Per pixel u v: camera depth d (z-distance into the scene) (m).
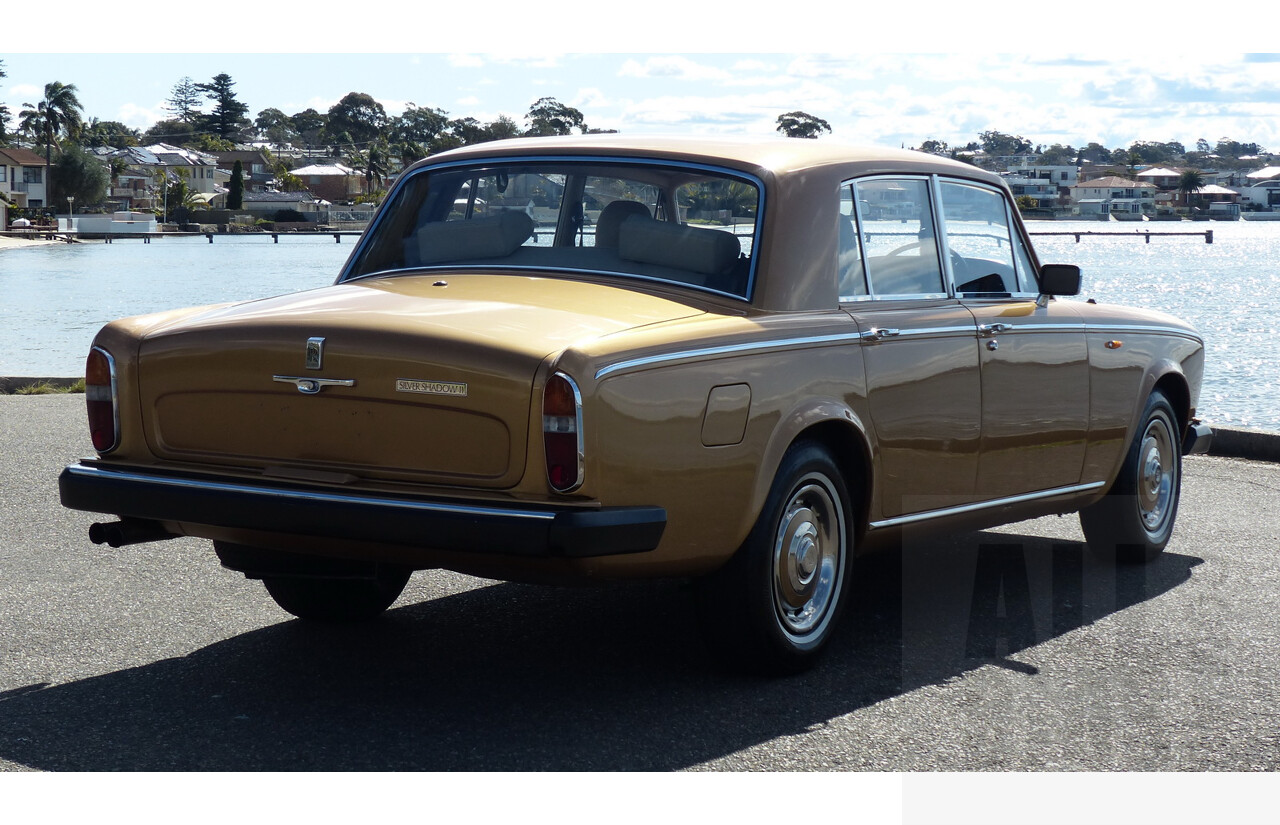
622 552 3.68
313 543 3.91
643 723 3.95
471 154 4.94
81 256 97.75
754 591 4.18
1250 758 3.79
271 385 3.97
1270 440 9.59
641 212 4.56
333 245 127.38
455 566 3.81
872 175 4.85
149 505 4.05
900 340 4.68
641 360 3.76
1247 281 62.38
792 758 3.70
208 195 179.50
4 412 10.87
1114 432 5.89
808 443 4.35
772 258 4.36
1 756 3.62
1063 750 3.82
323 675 4.39
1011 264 5.61
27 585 5.52
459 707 4.07
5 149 146.25
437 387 3.74
